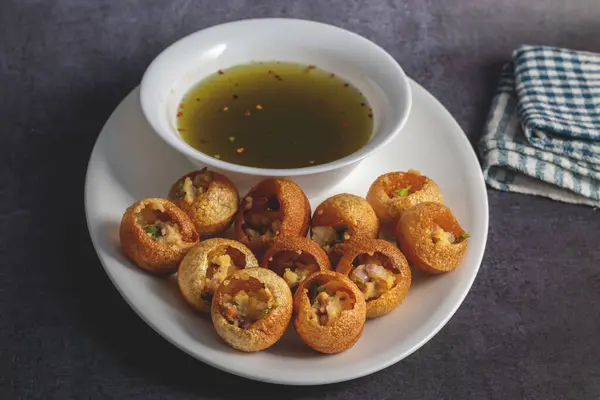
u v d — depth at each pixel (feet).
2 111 2.64
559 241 2.39
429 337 2.00
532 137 2.58
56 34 2.91
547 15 3.15
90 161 2.37
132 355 2.05
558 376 2.07
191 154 2.16
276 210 2.21
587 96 2.69
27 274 2.21
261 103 2.58
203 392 1.98
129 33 2.94
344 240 2.14
